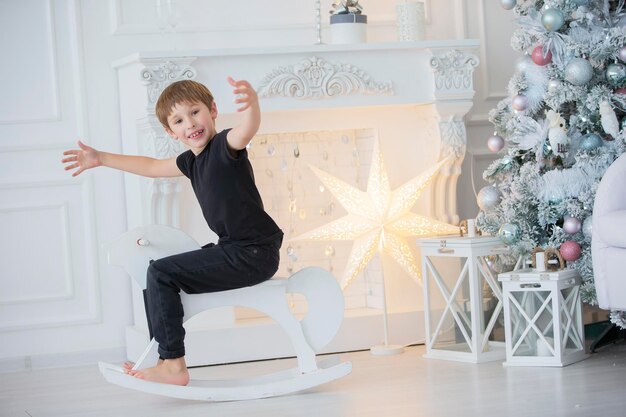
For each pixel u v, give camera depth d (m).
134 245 3.33
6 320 4.24
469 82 4.23
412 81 4.21
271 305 3.34
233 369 3.90
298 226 4.52
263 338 4.07
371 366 3.77
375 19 4.55
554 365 3.54
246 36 4.42
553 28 3.75
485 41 4.75
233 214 3.22
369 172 4.34
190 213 4.06
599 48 3.73
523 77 3.92
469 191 4.75
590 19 3.80
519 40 3.93
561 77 3.81
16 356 4.24
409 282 4.41
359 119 4.33
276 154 4.46
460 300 3.80
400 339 4.27
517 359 3.61
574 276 3.64
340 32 4.23
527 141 3.91
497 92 4.79
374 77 4.16
